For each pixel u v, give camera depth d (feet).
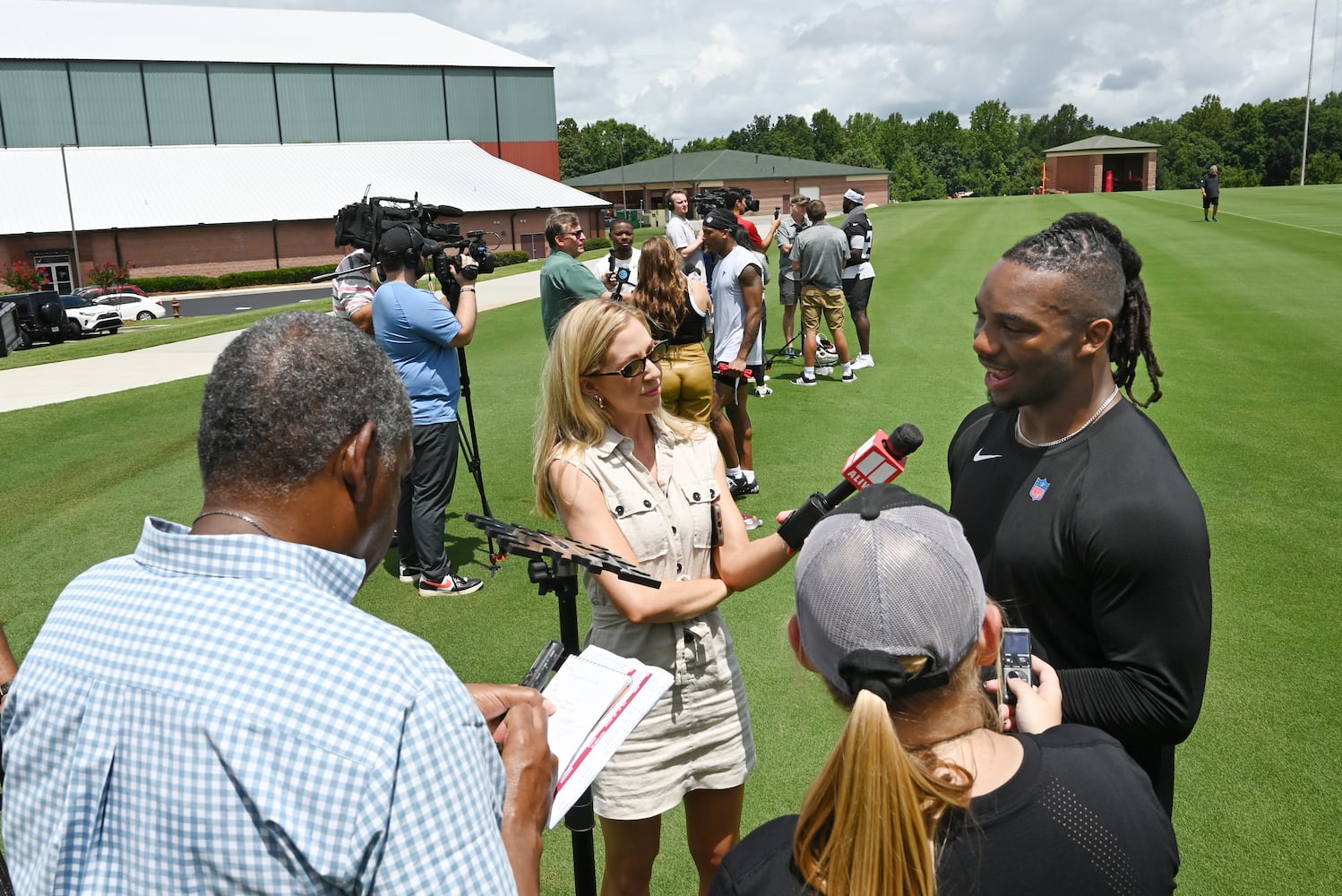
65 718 4.27
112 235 170.60
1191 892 9.89
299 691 4.05
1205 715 13.01
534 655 15.71
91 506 25.20
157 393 41.11
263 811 3.90
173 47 224.33
